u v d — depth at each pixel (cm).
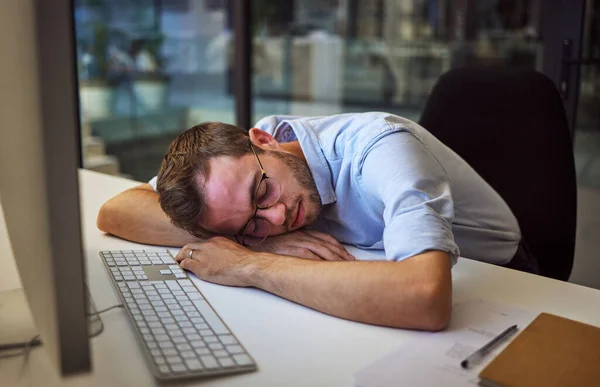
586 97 233
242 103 379
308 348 81
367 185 110
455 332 85
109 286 102
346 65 355
